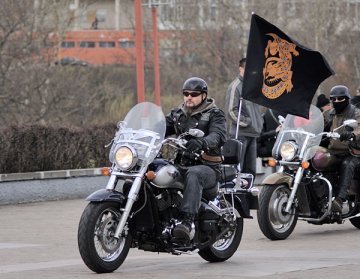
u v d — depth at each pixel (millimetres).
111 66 118562
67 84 86688
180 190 21594
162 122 21312
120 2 149625
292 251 25203
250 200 23375
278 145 28406
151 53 115250
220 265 22297
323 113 30016
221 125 22016
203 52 105312
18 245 26797
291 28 94312
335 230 30328
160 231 21328
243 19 100375
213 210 22109
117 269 21625
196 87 22016
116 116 93562
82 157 42438
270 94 25891
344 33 94438
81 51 120562
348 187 28734
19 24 81188
